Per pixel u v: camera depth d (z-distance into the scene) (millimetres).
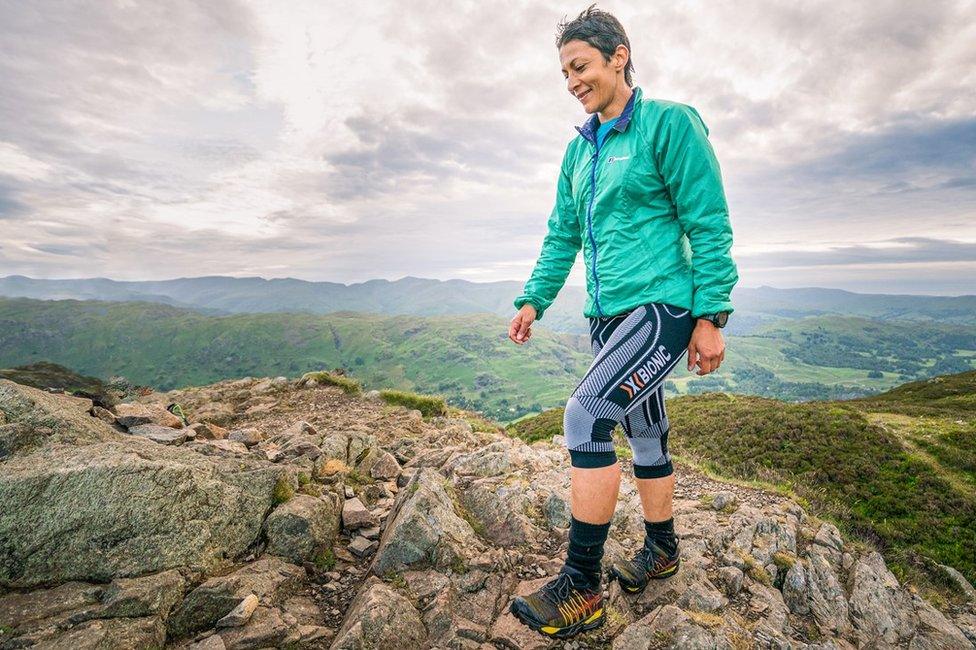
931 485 22641
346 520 3670
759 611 3227
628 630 2525
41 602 2348
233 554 3010
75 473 2740
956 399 50938
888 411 45375
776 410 33406
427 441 6957
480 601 2809
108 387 11547
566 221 3062
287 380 13141
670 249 2301
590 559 2367
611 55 2309
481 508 3971
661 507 2934
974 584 15547
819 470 23969
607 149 2402
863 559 4570
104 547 2625
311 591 2928
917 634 3695
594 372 2311
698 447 28953
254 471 3432
